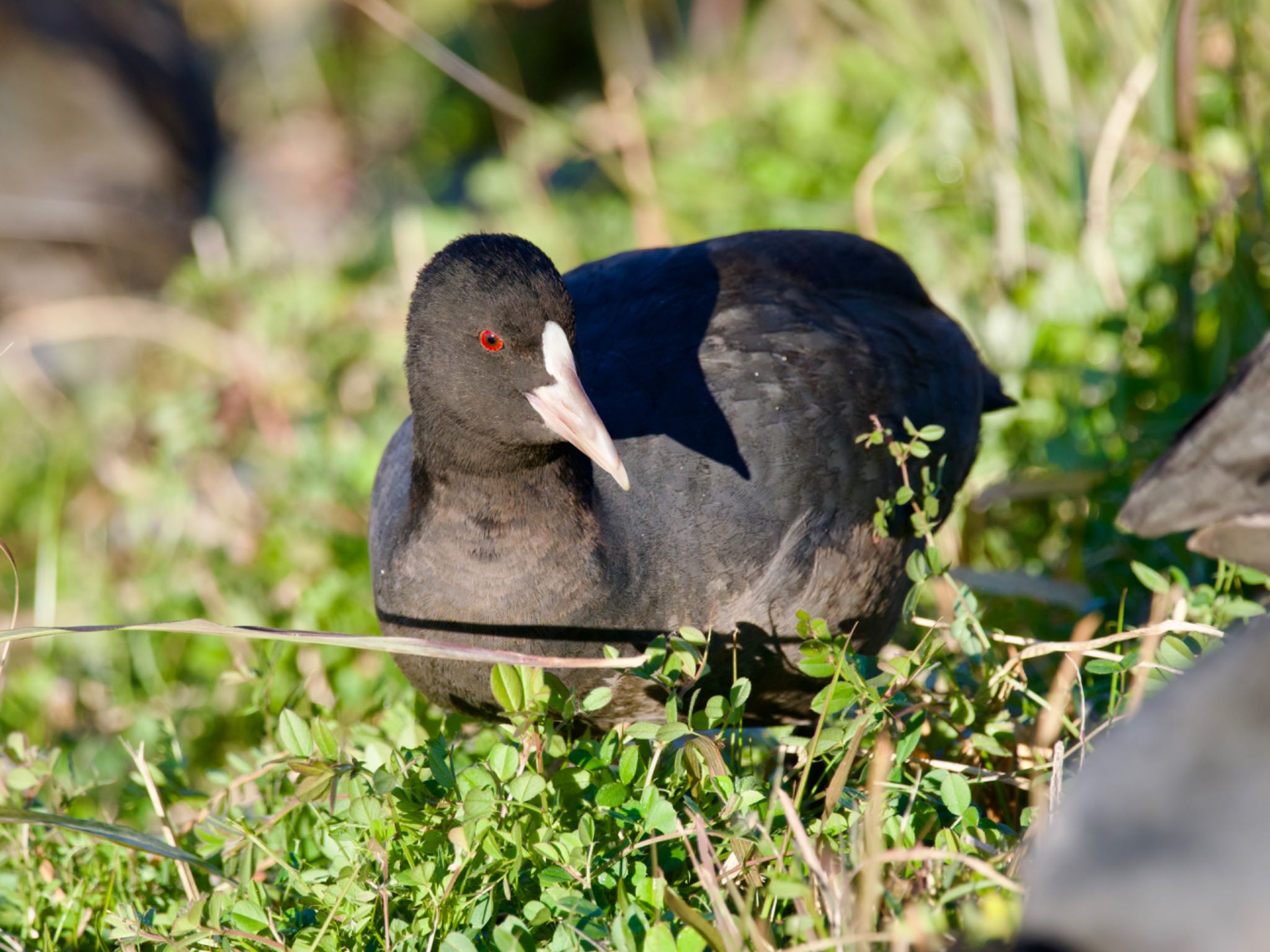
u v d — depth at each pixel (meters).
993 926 4.19
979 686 6.16
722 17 16.84
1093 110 9.71
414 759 5.64
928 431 6.10
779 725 6.93
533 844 5.31
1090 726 6.29
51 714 8.41
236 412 10.88
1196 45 9.01
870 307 7.20
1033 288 9.60
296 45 21.52
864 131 12.63
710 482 6.33
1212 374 8.41
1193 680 3.93
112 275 15.44
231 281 12.25
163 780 6.42
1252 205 8.66
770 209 11.31
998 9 9.49
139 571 9.99
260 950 5.25
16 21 15.63
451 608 6.15
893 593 6.88
